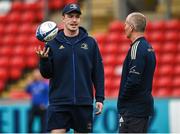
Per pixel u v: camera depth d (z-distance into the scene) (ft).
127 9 191.42
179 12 203.51
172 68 173.27
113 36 184.96
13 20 205.57
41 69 70.33
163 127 136.77
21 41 195.72
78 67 70.85
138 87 71.20
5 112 146.10
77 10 70.44
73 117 71.00
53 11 209.36
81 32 72.18
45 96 138.51
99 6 207.10
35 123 140.36
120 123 72.90
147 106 71.87
